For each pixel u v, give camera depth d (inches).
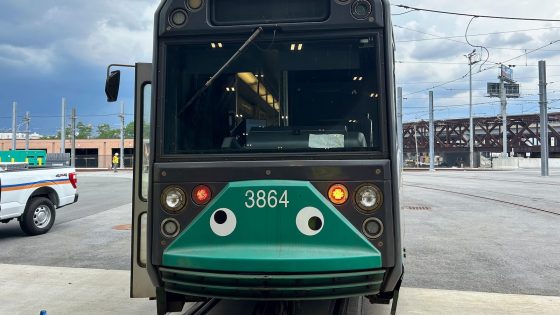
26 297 202.2
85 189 851.4
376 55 129.3
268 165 126.1
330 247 120.8
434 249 306.3
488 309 185.8
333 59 131.8
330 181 124.3
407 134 3144.7
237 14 135.3
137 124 154.2
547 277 238.1
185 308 186.5
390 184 123.8
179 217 128.4
